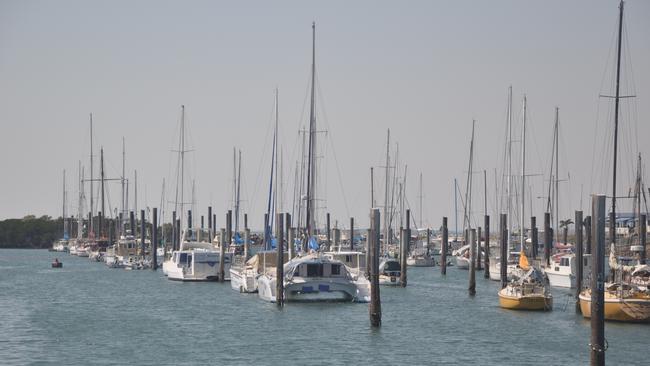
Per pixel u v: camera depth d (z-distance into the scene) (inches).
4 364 2800.2
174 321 3799.2
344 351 3019.2
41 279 6633.9
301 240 5152.6
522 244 5777.6
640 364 2792.8
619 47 3705.7
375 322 3513.8
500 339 3280.0
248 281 5049.2
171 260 6505.9
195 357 2913.4
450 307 4377.5
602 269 2271.2
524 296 4106.8
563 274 5531.5
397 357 2915.8
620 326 3425.2
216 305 4431.6
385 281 5935.0
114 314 4097.0
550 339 3275.1
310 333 3400.6
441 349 3061.0
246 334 3385.8
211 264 6112.2
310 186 4845.0
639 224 5797.2
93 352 3009.4
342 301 4352.9
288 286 4254.4
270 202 5639.8
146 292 5315.0
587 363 2824.8
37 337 3341.5
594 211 2277.3
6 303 4638.3
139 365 2785.4
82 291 5438.0
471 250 5187.0
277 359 2876.5
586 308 3762.3
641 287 3481.8
